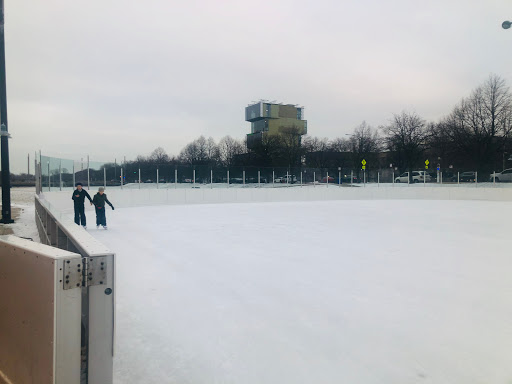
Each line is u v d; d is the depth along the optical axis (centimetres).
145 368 343
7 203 1399
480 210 2298
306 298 558
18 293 258
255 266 765
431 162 5678
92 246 240
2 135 1373
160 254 888
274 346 395
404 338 418
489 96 4994
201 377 328
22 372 251
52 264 202
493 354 381
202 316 483
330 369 346
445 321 470
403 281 656
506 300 555
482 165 4509
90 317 215
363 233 1266
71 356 207
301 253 905
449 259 845
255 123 9544
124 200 2522
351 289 605
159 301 542
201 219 1738
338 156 6250
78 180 2281
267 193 3294
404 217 1842
